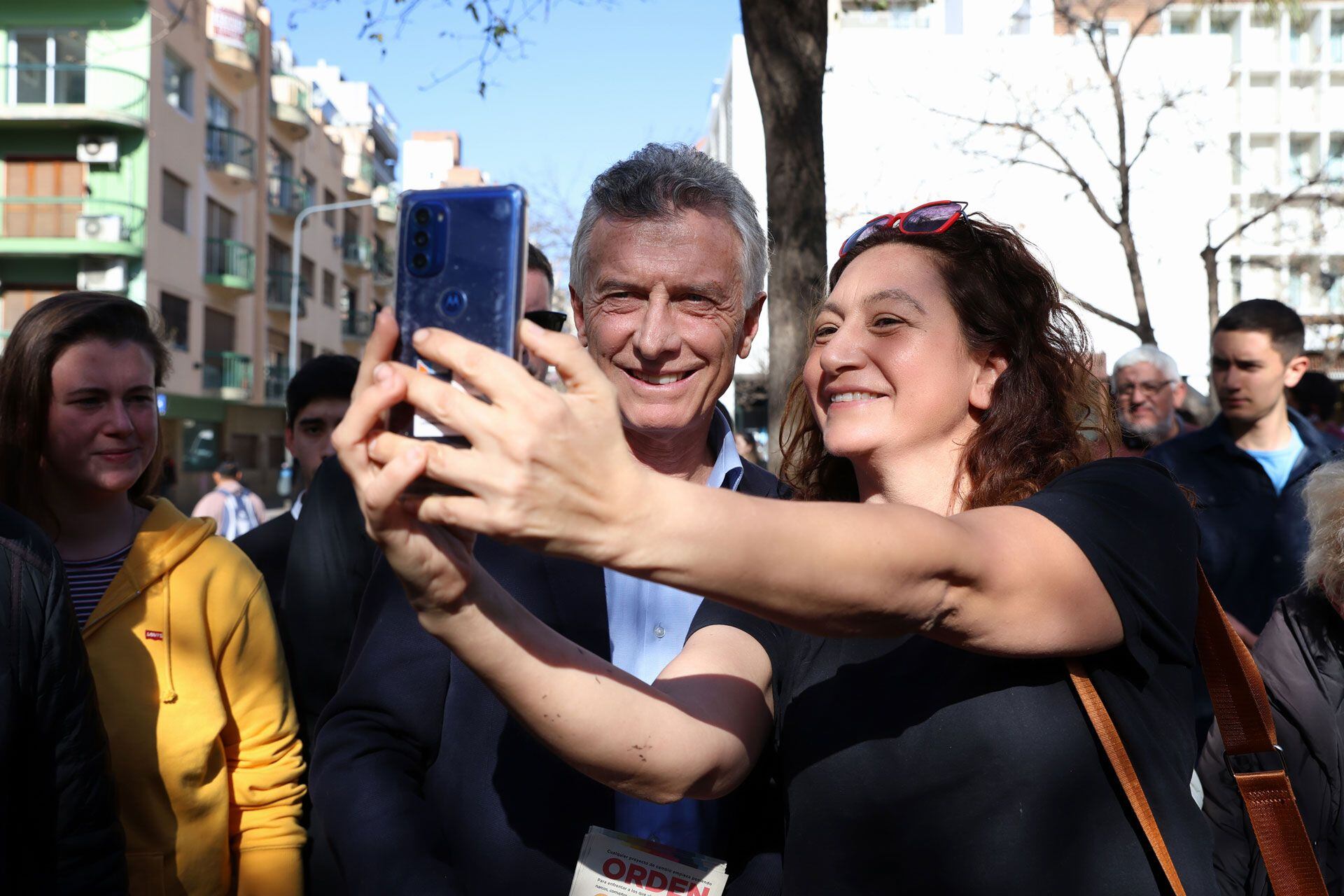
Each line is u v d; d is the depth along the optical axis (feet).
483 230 3.70
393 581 6.53
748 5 18.25
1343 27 132.26
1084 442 5.41
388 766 5.95
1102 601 4.34
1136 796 4.43
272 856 8.22
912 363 5.25
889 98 77.77
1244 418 13.25
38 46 85.05
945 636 4.09
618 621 6.65
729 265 6.98
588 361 3.24
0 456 8.06
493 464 3.13
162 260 90.27
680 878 5.63
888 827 4.75
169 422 97.81
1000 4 89.56
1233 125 129.90
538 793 5.98
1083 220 82.12
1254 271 87.40
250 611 8.59
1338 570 7.47
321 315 137.39
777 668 5.54
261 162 113.09
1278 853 5.29
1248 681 5.23
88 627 7.93
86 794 6.59
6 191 85.15
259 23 109.19
